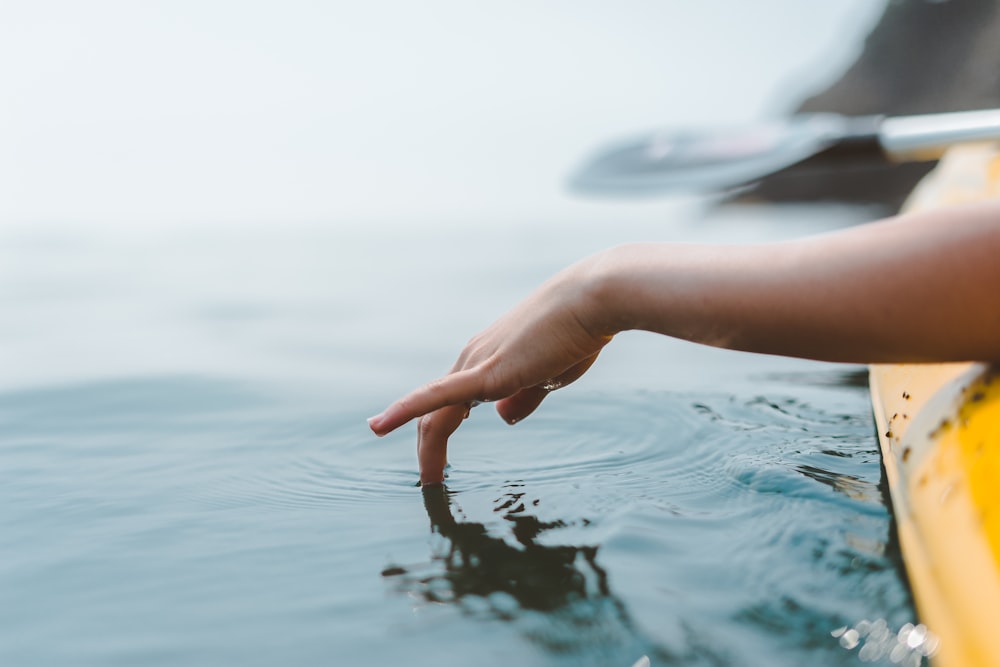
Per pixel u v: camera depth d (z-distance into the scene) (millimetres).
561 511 907
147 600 789
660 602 751
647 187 1455
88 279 3803
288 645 727
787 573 781
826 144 1333
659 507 903
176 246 6090
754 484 940
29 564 848
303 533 888
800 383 1358
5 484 1037
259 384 1584
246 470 1062
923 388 928
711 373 1479
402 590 786
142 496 992
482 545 848
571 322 828
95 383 1595
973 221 709
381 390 1508
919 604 731
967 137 1265
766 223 5633
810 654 693
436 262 4344
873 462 980
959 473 791
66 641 741
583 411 1217
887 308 722
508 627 734
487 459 1053
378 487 992
